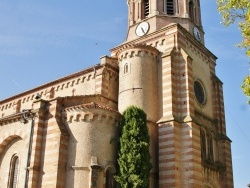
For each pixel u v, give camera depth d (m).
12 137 30.48
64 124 28.06
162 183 28.61
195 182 28.16
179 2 38.22
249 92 15.99
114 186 27.00
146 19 37.69
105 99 32.50
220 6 17.58
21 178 28.42
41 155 27.59
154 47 34.25
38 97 31.12
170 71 32.12
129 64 32.97
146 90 31.92
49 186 26.05
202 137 33.22
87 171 26.27
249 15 15.78
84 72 35.56
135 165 25.86
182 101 31.45
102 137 27.50
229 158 35.19
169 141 29.41
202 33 39.66
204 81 36.78
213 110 37.06
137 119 27.53
